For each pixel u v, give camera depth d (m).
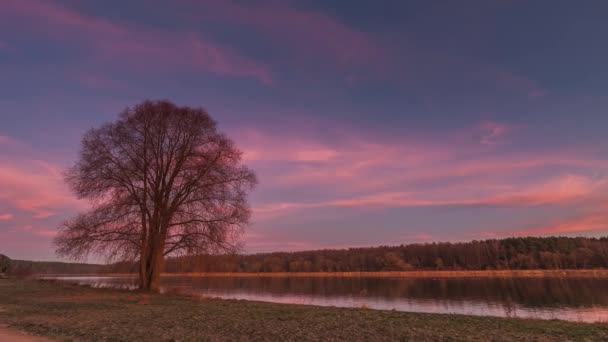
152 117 26.23
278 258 147.12
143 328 11.56
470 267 130.00
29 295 22.84
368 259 141.62
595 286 58.88
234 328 11.64
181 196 25.88
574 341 9.64
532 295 45.97
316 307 18.48
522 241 131.25
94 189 24.86
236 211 25.59
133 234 24.64
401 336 10.30
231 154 27.00
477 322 13.05
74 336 10.23
